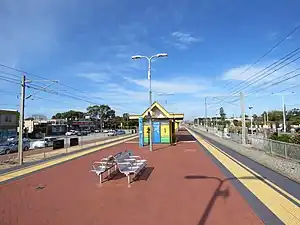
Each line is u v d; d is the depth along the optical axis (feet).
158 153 68.74
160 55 83.35
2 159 66.44
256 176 37.29
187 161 53.42
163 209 23.77
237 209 23.40
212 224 20.10
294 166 43.14
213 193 28.71
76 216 22.27
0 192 30.42
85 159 59.00
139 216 22.07
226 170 42.50
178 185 32.68
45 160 57.88
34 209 24.22
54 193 29.81
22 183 35.06
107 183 34.42
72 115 380.58
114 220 21.26
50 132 263.49
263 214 22.06
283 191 29.04
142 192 29.66
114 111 401.70
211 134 173.78
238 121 315.37
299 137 62.95
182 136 152.87
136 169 36.19
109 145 97.76
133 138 143.54
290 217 21.30
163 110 98.68
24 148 106.32
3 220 21.48
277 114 323.98
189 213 22.61
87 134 248.73
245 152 68.64
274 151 60.59
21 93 59.52
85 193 29.63
